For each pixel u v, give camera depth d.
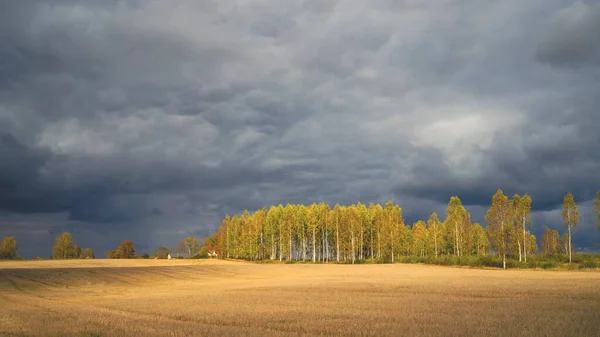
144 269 98.56
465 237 132.00
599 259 98.75
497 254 112.81
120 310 34.94
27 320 29.00
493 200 108.75
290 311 32.22
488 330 22.80
